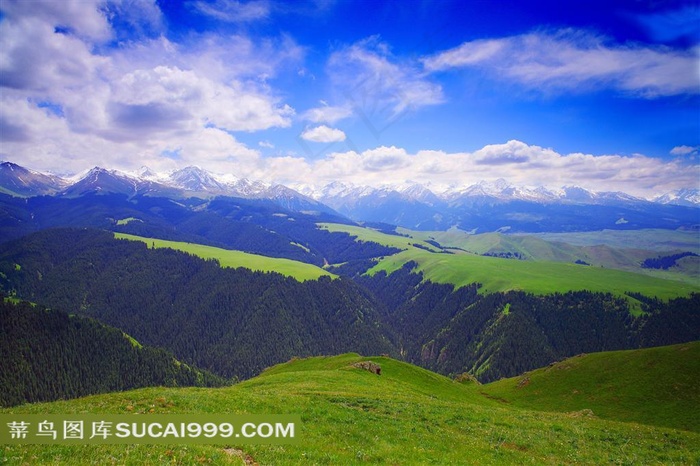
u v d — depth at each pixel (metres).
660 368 83.31
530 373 109.00
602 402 79.56
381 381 69.44
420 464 23.61
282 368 109.88
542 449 32.41
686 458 34.88
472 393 88.12
